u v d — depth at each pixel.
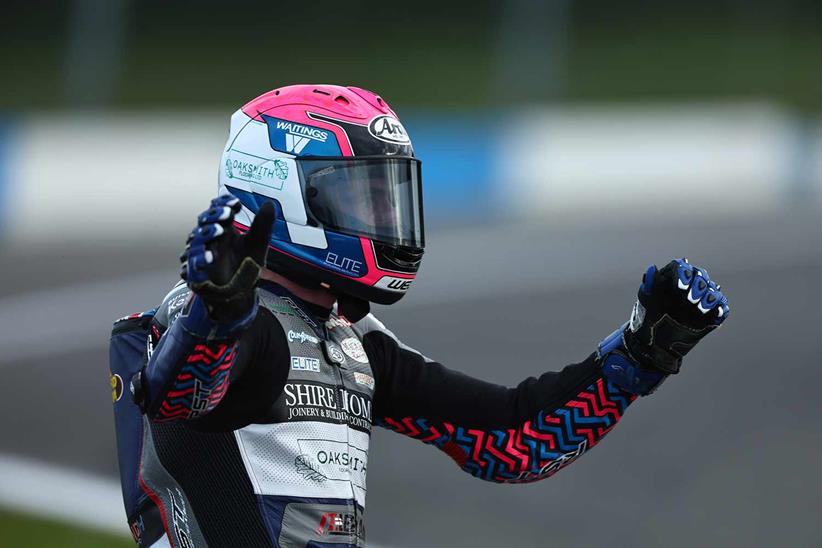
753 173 64.19
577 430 11.77
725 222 59.28
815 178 63.84
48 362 42.41
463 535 25.62
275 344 9.84
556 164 66.12
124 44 109.81
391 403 11.52
